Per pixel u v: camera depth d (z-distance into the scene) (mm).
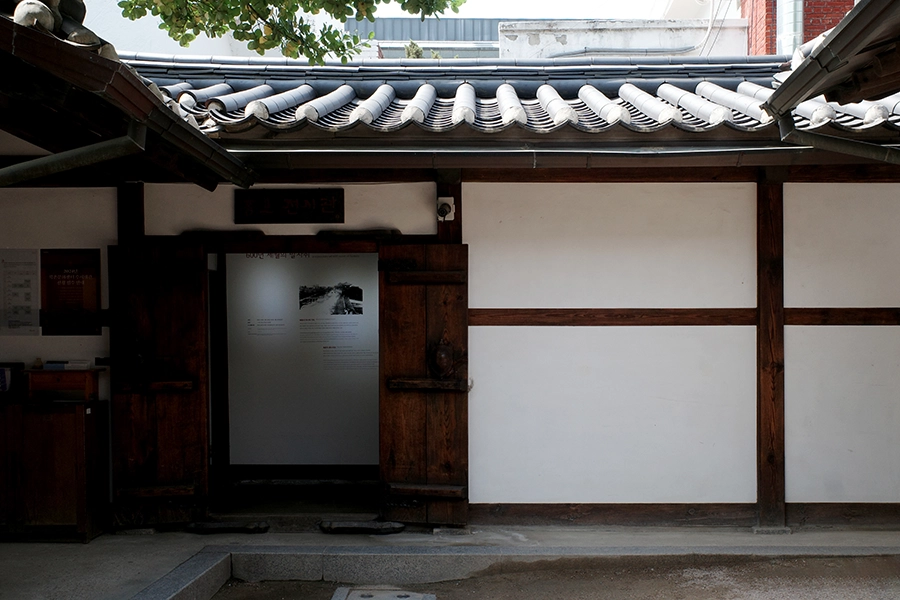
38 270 5668
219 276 7441
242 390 7613
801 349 5531
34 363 5656
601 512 5578
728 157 4766
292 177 5633
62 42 2791
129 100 3146
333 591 4957
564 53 11164
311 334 7609
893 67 3080
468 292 5582
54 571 4777
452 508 5496
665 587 4809
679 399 5570
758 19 10258
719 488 5562
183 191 5672
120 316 5531
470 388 5590
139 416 5543
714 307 5566
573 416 5586
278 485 6867
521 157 4707
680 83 6023
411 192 5648
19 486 5309
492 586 4938
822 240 5512
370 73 6184
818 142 3871
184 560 4969
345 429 7625
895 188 5492
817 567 4992
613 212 5562
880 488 5535
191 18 4797
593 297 5586
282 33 4895
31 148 5520
